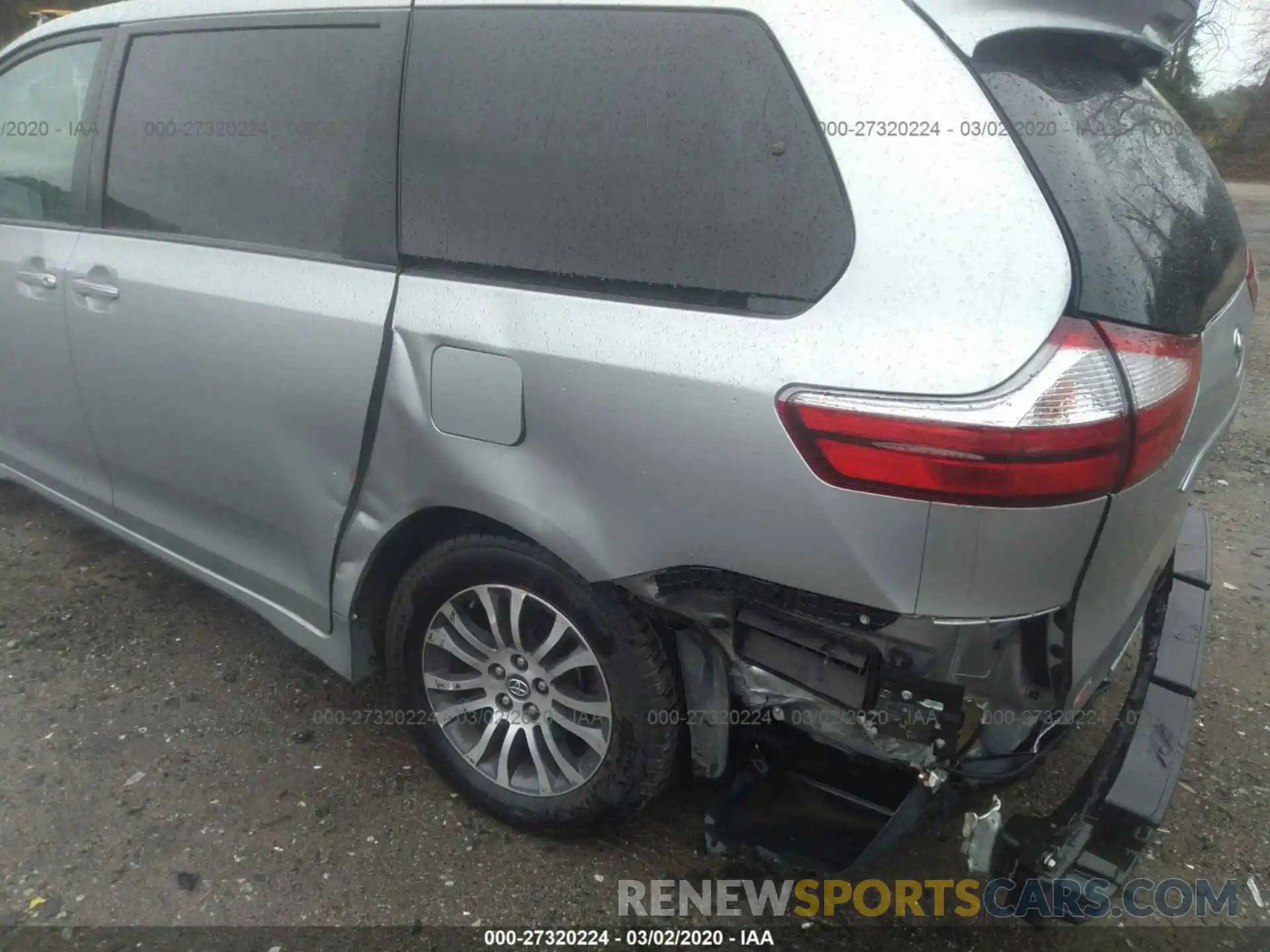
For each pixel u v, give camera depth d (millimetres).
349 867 2170
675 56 1735
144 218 2584
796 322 1572
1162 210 1749
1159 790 1792
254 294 2250
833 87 1578
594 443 1758
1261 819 2373
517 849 2236
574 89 1843
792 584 1627
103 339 2637
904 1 1595
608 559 1803
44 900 2059
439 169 2006
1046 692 1679
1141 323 1504
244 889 2102
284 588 2455
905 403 1461
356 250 2127
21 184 2975
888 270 1509
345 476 2176
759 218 1633
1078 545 1514
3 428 3279
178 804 2330
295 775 2436
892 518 1495
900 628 1573
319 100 2209
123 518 2924
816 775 2023
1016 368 1425
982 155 1499
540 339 1802
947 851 2217
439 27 2027
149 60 2596
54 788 2361
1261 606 3316
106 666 2832
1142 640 2213
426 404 1974
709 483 1642
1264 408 5375
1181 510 2037
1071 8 1670
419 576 2166
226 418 2377
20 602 3139
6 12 12625
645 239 1746
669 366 1658
